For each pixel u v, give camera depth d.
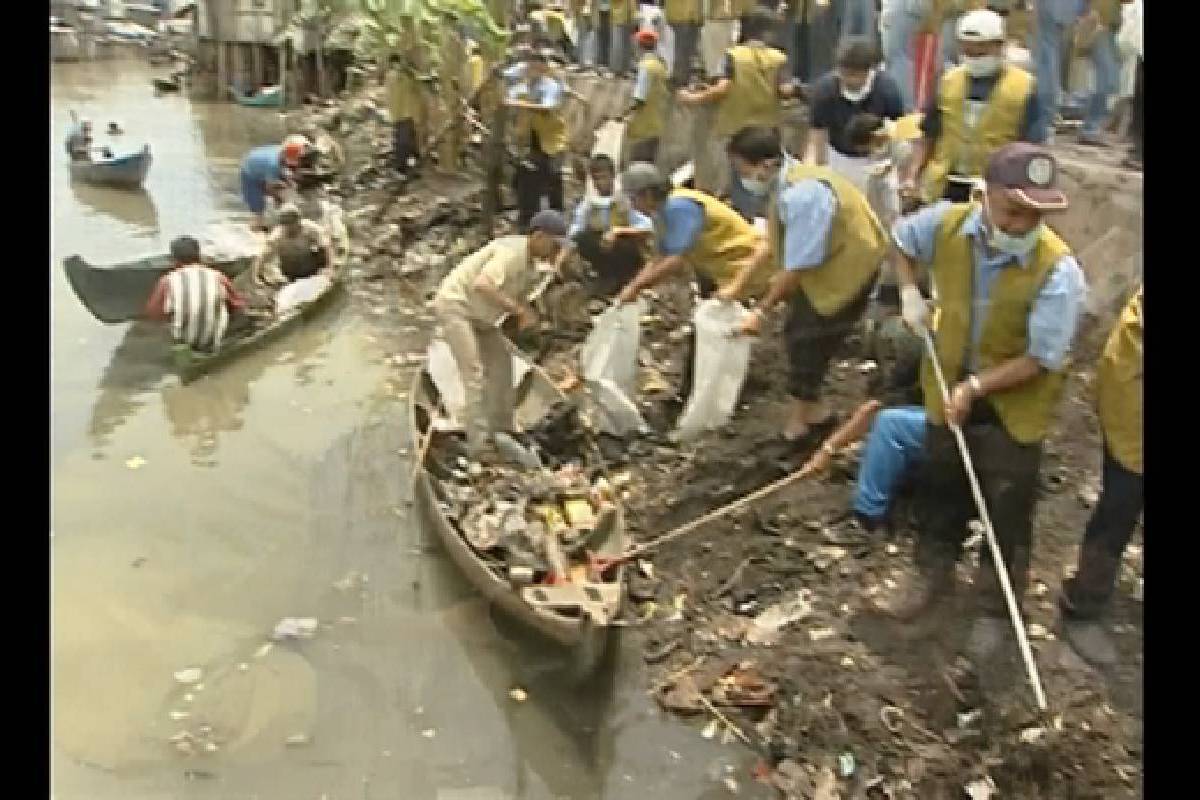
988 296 4.47
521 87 7.89
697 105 6.71
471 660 5.13
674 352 6.38
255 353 7.39
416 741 4.77
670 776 4.65
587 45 8.20
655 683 5.05
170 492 6.06
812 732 4.73
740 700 4.88
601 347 6.32
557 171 7.95
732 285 5.85
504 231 8.10
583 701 4.98
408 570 5.59
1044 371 4.46
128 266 7.33
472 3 8.36
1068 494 4.66
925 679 4.72
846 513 5.29
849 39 5.62
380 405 6.92
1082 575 4.47
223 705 4.89
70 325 7.43
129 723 4.79
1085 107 5.19
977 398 4.56
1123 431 4.25
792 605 5.14
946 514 4.82
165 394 6.91
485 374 6.43
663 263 6.21
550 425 6.34
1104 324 4.62
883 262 5.38
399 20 8.54
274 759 4.68
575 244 6.75
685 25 7.24
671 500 5.75
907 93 5.81
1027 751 4.34
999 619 4.67
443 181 8.50
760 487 5.57
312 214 8.45
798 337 5.54
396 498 6.10
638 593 5.40
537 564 5.27
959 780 4.42
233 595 5.46
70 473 6.27
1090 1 5.14
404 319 7.74
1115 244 4.65
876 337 5.35
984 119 5.16
